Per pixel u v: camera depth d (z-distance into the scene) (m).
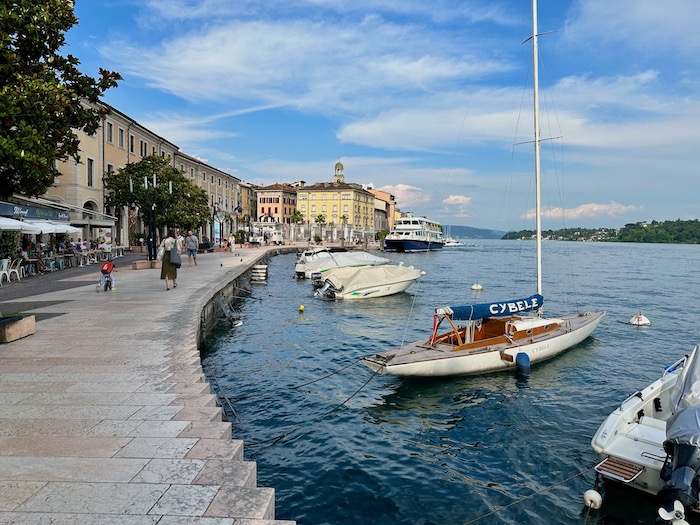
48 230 26.20
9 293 19.80
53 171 10.72
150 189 40.09
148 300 17.92
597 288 43.69
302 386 14.60
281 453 10.36
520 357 15.93
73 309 15.71
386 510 8.38
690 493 7.38
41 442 5.43
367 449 10.69
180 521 3.89
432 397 13.96
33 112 9.38
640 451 8.80
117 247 42.28
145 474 4.68
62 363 9.04
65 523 3.80
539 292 20.09
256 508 4.11
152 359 9.38
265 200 140.75
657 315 28.44
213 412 6.50
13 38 10.27
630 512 8.40
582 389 14.75
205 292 20.42
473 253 123.25
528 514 8.38
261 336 21.30
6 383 7.74
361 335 21.94
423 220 111.81
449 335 17.33
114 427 5.91
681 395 8.41
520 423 12.23
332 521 8.02
